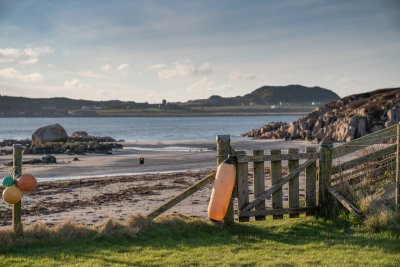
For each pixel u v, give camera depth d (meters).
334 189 11.38
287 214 12.25
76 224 10.28
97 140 64.81
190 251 9.05
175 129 123.75
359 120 58.81
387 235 9.89
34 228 9.86
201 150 46.66
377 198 11.13
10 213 14.97
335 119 67.56
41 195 18.58
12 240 9.38
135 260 8.38
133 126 152.12
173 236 10.20
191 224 10.70
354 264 8.07
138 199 17.50
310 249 9.19
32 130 124.62
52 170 28.97
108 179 23.52
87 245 9.45
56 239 9.66
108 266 8.05
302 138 64.75
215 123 184.00
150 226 10.45
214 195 10.43
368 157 12.13
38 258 8.52
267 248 9.28
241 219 11.16
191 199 16.97
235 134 95.56
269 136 73.69
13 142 59.09
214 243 9.70
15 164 9.81
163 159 35.56
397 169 10.82
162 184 21.52
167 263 8.23
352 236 10.02
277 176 11.48
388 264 8.03
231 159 10.76
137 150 46.72
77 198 17.83
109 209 15.51
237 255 8.71
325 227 10.79
